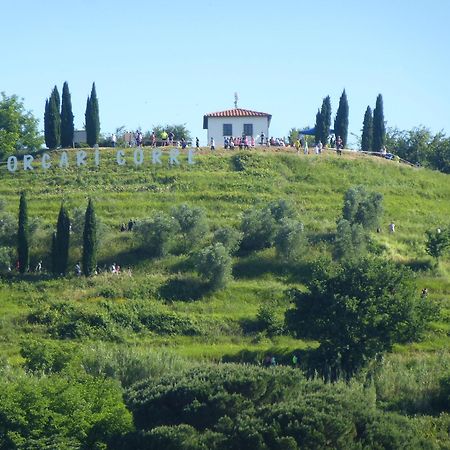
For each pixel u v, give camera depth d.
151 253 115.75
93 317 99.50
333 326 89.56
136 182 139.50
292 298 97.56
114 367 81.81
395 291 92.81
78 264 113.31
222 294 106.75
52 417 67.44
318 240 119.81
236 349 94.25
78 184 139.38
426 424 76.62
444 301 105.25
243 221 119.00
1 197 131.75
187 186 137.62
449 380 82.50
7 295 106.25
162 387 72.81
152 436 67.19
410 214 135.75
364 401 73.25
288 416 67.62
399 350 94.56
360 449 67.12
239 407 70.31
